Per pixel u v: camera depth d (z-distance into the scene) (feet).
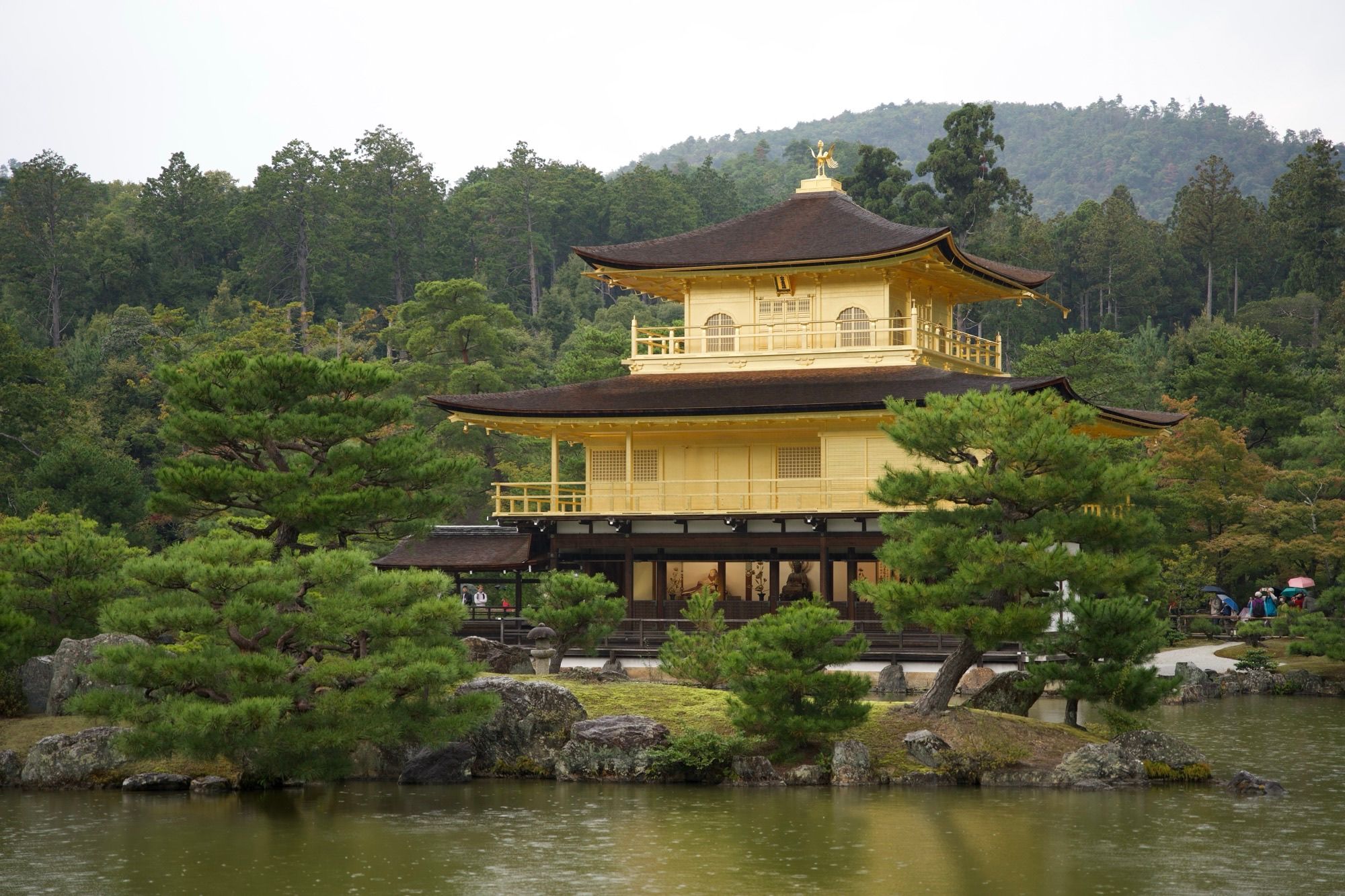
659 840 105.09
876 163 460.55
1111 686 128.16
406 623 125.08
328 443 144.56
